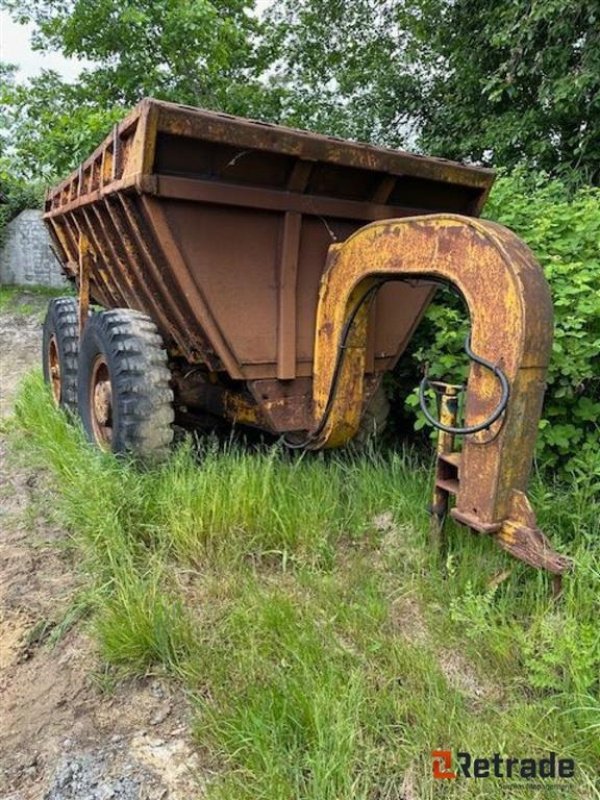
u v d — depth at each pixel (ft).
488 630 6.61
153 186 8.39
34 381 18.37
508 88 24.99
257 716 5.63
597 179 23.99
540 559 6.59
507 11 24.73
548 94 23.76
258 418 10.76
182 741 5.82
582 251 11.03
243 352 9.73
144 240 9.51
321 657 6.44
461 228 7.02
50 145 28.99
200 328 9.75
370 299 9.34
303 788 5.13
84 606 7.77
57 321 15.12
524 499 6.79
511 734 5.54
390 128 36.45
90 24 40.83
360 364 9.75
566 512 8.58
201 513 8.83
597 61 22.33
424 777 5.23
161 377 10.60
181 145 8.34
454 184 10.63
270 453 10.46
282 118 44.50
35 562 9.06
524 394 6.65
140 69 42.19
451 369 10.69
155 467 10.53
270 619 6.97
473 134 29.37
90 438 12.21
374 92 36.63
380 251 8.36
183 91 42.86
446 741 5.51
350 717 5.63
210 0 44.57
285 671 6.30
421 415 10.95
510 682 6.25
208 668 6.48
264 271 9.77
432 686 6.05
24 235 51.75
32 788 5.43
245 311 9.68
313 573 8.10
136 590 7.38
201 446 11.25
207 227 9.13
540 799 4.96
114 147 9.66
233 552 8.53
